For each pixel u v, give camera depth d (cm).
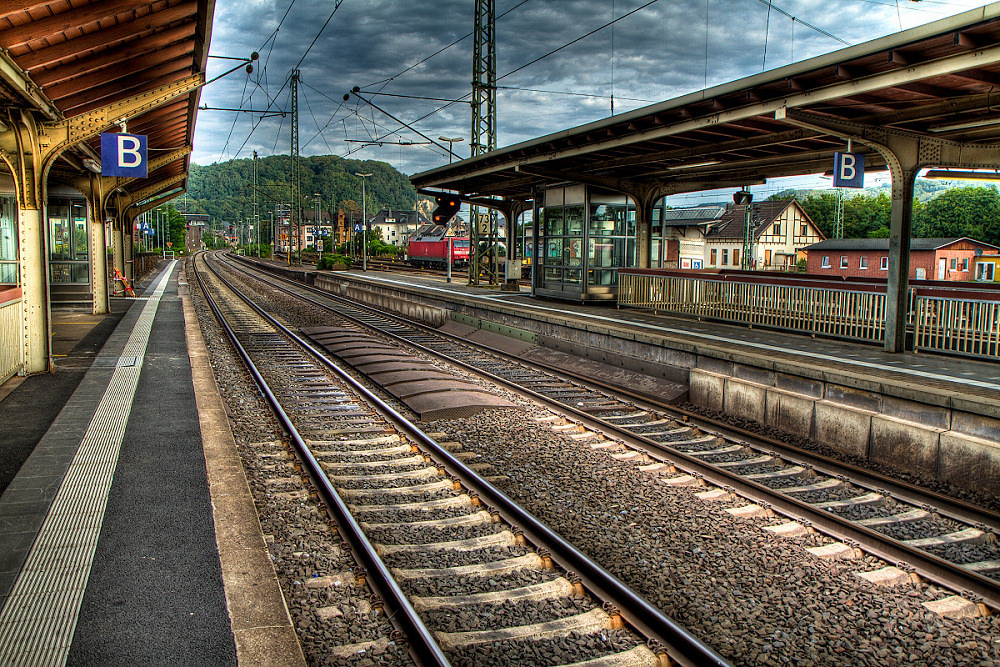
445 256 5934
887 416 959
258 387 1256
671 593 559
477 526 676
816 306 1474
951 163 1359
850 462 960
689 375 1311
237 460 793
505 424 1064
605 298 2256
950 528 712
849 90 1081
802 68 1080
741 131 1563
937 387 938
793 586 573
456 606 522
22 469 749
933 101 1180
